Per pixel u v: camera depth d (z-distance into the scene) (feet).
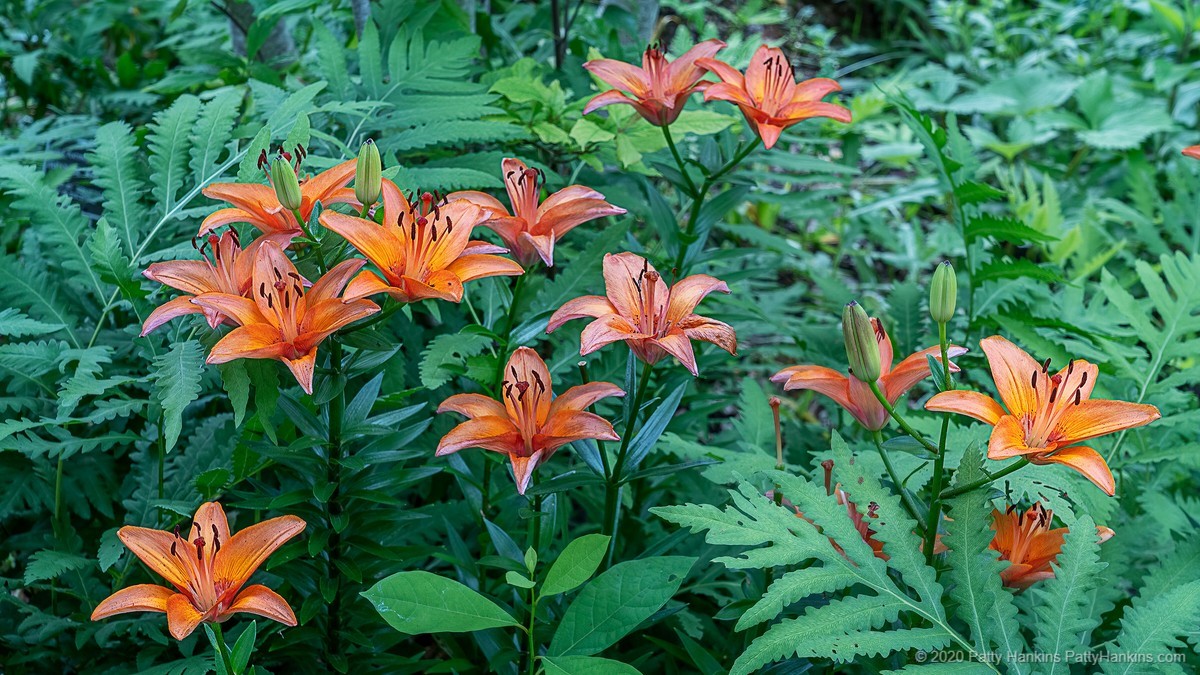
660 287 3.52
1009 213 7.57
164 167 4.34
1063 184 8.21
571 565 3.37
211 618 3.26
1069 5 9.99
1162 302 4.51
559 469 4.67
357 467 3.68
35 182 4.22
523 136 4.91
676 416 4.71
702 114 4.74
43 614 3.97
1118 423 3.25
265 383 3.54
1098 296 5.25
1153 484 4.45
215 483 3.84
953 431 4.10
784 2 10.74
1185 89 8.43
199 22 7.13
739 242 7.14
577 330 4.64
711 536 3.39
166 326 4.15
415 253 3.46
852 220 7.43
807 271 7.31
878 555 3.68
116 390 4.04
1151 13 9.68
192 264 3.52
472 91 4.81
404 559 3.90
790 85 4.18
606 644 3.39
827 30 10.96
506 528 4.27
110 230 3.97
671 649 3.99
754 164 5.08
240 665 3.27
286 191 3.42
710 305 5.29
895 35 11.06
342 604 3.91
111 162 4.30
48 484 4.21
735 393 6.56
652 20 6.18
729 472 3.99
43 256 4.61
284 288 3.33
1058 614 3.36
